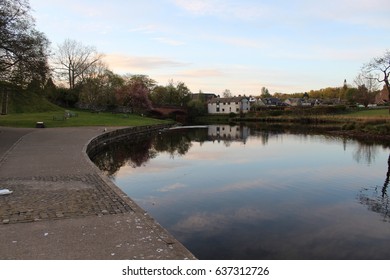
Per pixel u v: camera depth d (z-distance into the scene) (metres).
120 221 7.20
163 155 26.50
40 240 6.12
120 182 16.27
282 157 24.98
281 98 173.25
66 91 76.38
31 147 19.70
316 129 57.38
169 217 10.95
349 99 121.06
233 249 8.55
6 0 25.34
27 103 31.86
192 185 15.60
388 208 12.29
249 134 48.44
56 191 9.67
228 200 13.07
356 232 9.90
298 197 13.68
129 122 56.84
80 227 6.82
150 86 107.50
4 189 9.68
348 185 15.86
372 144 33.97
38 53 27.70
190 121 94.56
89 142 23.11
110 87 82.25
